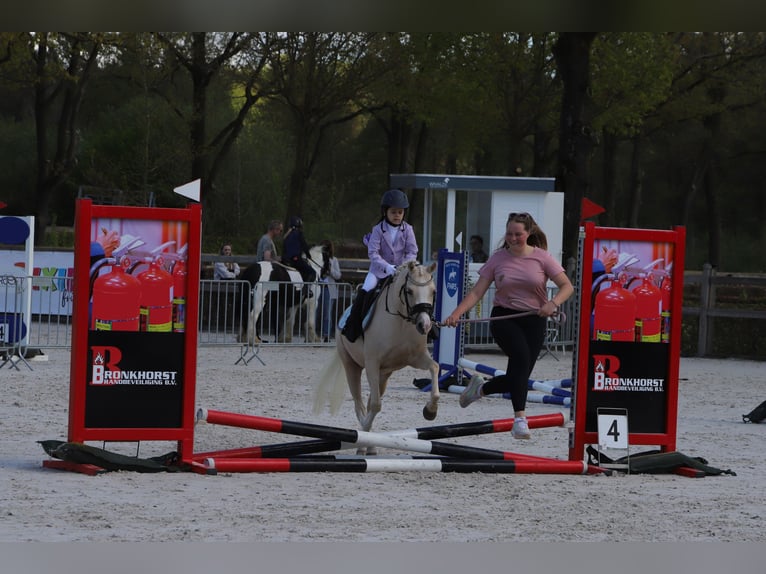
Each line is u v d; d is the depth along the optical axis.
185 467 8.38
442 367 15.41
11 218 16.08
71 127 34.31
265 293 21.14
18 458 8.74
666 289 9.27
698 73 36.69
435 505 7.30
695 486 8.51
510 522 6.77
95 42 29.80
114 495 7.19
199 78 32.41
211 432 10.86
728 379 18.17
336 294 20.92
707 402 14.84
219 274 23.78
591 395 9.11
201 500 7.15
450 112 31.53
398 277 9.14
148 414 8.30
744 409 14.16
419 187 21.67
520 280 8.67
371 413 9.54
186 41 31.69
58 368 16.30
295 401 13.42
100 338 8.16
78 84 33.84
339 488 7.88
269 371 16.91
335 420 11.92
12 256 16.30
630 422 9.21
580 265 9.04
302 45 31.66
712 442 11.15
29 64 32.56
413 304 8.88
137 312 8.25
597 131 31.11
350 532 6.28
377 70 31.70
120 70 38.62
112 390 8.20
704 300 22.73
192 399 8.38
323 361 18.84
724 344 23.66
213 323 23.73
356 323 9.56
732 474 9.12
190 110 36.16
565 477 8.74
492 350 22.17
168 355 8.34
